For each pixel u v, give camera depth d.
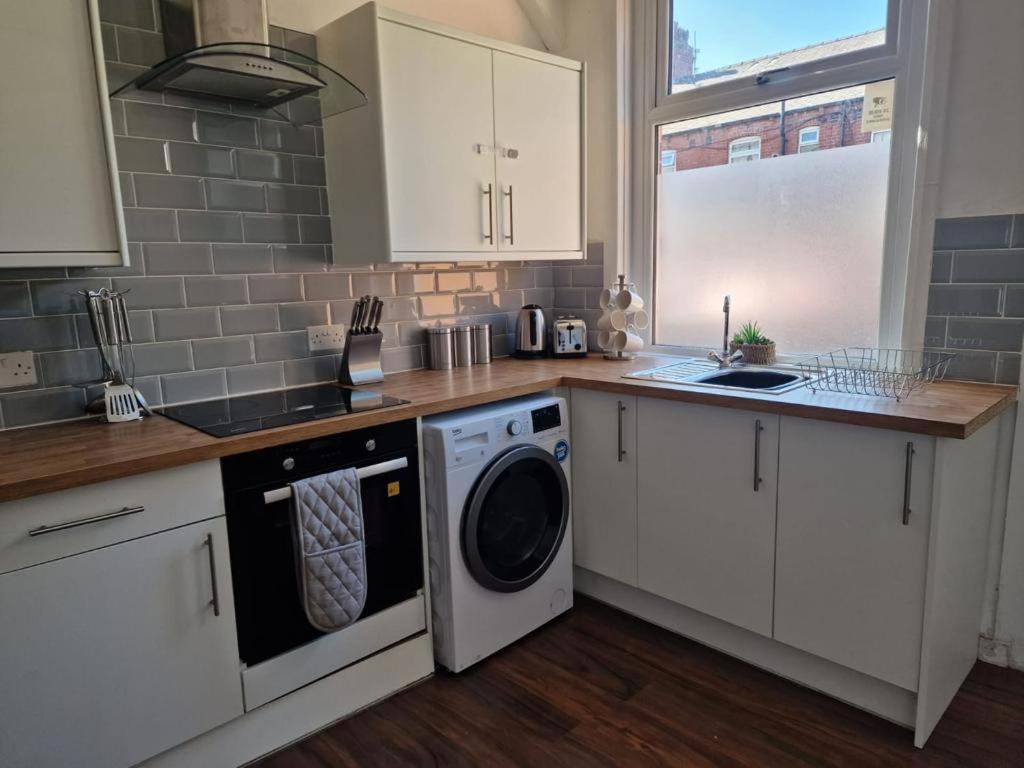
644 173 3.01
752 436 2.02
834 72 2.39
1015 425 2.01
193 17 1.86
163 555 1.58
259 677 1.78
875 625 1.84
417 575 2.14
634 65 2.98
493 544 2.26
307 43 2.31
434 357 2.73
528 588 2.36
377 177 2.18
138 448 1.60
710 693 2.07
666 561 2.31
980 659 2.19
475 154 2.42
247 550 1.72
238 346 2.26
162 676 1.61
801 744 1.83
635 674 2.17
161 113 2.03
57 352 1.91
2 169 1.54
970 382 2.10
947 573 1.79
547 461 2.36
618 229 3.03
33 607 1.42
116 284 1.99
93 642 1.50
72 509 1.44
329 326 2.47
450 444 2.06
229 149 2.18
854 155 2.40
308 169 2.36
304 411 1.98
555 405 2.40
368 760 1.82
